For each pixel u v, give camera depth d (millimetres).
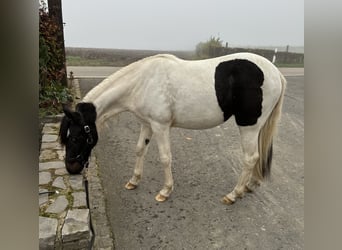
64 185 2363
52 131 3635
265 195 2824
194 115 2387
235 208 2600
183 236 2227
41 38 4125
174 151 3734
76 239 1851
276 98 2422
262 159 2633
